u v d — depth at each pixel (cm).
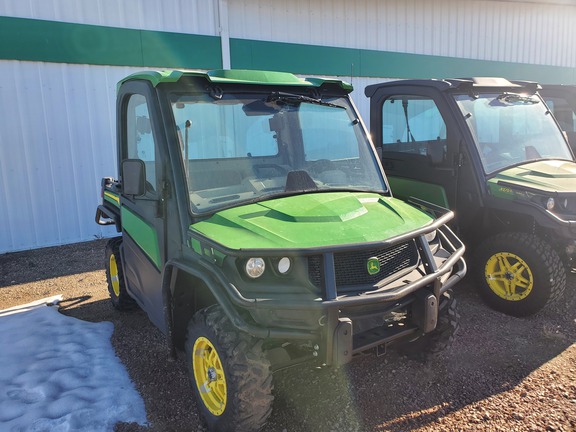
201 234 266
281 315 248
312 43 952
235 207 295
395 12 1054
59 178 754
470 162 463
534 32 1305
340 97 378
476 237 484
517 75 1295
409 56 1088
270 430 286
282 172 330
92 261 680
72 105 747
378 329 277
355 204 299
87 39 738
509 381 330
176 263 281
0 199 712
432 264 283
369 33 1025
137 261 373
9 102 700
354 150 364
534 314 424
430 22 1115
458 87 488
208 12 833
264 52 895
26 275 623
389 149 554
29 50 698
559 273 414
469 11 1173
